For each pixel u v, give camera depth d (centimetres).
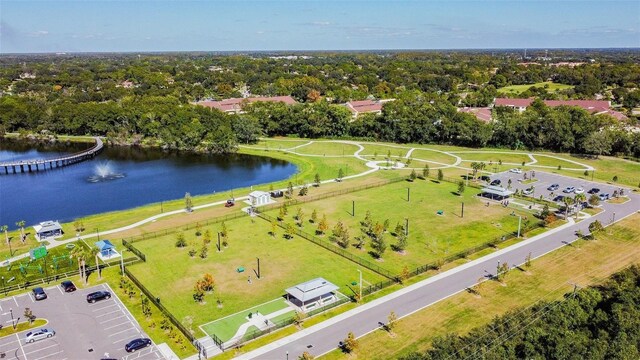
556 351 5372
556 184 13600
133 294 7650
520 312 6712
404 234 9938
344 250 9381
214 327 6794
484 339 5853
